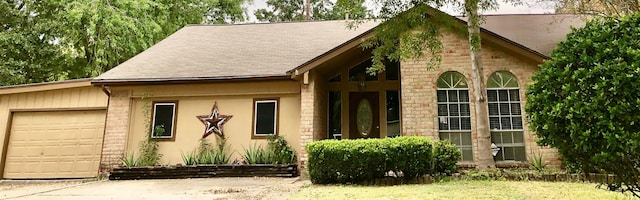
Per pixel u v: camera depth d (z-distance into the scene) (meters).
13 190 8.59
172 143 11.66
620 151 3.79
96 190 7.92
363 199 5.89
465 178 8.23
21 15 18.42
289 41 14.10
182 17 22.81
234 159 11.38
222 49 13.68
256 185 8.38
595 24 4.52
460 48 10.59
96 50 18.55
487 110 10.09
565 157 4.43
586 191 6.26
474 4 8.66
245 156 11.26
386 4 8.55
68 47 19.38
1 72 16.36
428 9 8.88
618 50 4.05
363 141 8.31
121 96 11.98
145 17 19.16
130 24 18.06
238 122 11.64
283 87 11.62
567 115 4.08
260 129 11.54
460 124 10.19
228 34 15.21
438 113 10.30
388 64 12.34
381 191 6.66
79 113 12.37
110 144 11.62
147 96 11.91
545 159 9.67
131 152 11.62
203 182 9.16
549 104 4.33
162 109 11.93
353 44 10.41
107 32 18.17
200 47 13.96
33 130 12.38
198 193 7.22
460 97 10.35
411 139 8.33
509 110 10.15
